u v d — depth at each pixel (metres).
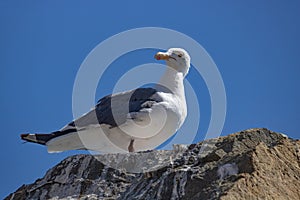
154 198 12.34
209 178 12.01
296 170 12.14
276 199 11.23
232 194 11.05
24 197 14.80
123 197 13.04
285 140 13.12
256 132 14.00
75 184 14.43
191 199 11.62
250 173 11.66
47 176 15.14
